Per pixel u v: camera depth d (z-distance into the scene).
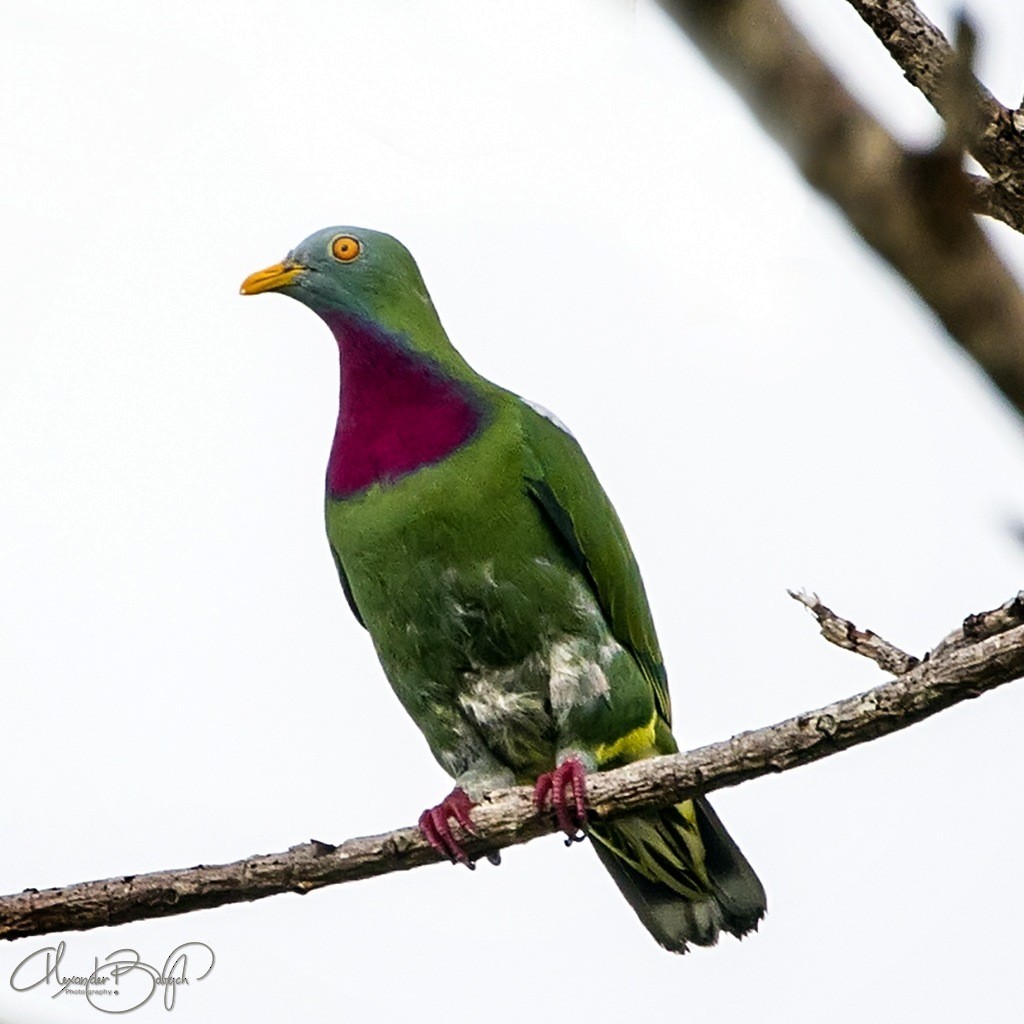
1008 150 3.99
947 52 3.86
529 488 10.78
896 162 2.76
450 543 10.63
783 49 2.71
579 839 9.48
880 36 3.92
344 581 11.83
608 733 11.02
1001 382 2.89
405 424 10.79
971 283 2.82
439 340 11.13
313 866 8.69
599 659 10.91
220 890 8.46
